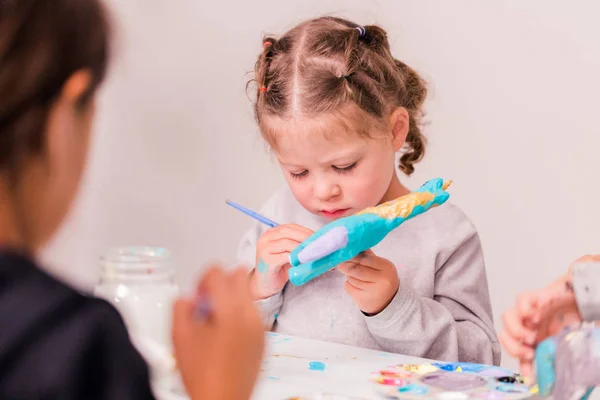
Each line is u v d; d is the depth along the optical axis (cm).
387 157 118
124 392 48
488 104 192
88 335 48
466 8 192
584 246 185
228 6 225
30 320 47
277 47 126
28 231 52
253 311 56
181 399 83
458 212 135
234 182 229
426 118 198
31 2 50
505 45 189
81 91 52
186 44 232
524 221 191
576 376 70
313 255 96
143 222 242
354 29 125
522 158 190
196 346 56
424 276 128
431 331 115
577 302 77
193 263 237
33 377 46
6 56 49
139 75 237
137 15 235
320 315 130
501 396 82
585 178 184
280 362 98
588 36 181
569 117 185
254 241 142
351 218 99
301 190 118
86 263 247
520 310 80
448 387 86
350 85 114
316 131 111
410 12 199
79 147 53
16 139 49
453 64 195
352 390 87
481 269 133
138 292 92
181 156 236
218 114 229
